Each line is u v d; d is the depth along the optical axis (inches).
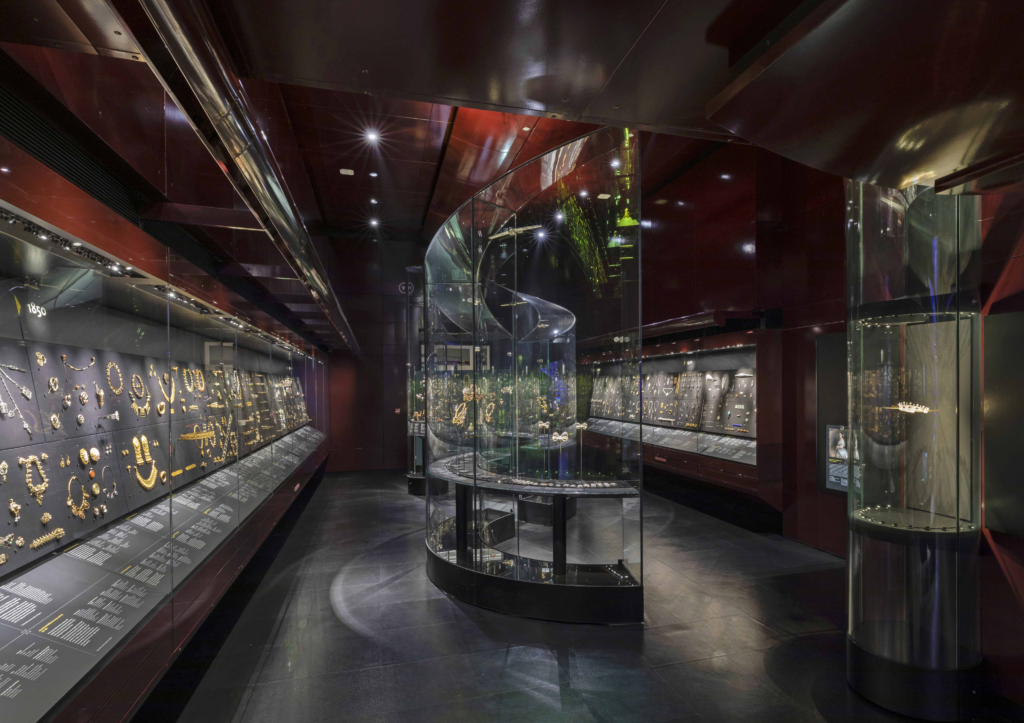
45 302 69.5
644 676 111.9
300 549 205.5
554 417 145.7
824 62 46.3
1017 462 97.1
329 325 263.0
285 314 224.4
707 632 132.0
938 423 101.1
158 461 101.7
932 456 101.0
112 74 72.3
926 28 40.4
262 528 164.4
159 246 91.3
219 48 53.8
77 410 76.4
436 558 165.0
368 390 410.6
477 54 59.0
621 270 135.9
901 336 104.9
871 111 55.6
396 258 414.0
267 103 168.1
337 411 406.0
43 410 69.2
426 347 191.9
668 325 246.4
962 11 38.0
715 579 168.4
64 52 65.8
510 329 149.6
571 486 144.1
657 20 52.1
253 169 80.0
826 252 196.4
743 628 134.3
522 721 96.7
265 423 191.5
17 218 58.3
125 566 81.8
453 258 165.2
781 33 50.4
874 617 103.2
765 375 216.2
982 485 102.9
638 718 97.7
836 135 61.7
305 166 274.5
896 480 103.7
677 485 289.7
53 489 70.3
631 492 138.6
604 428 140.9
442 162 267.4
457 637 129.9
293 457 239.6
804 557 190.4
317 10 50.3
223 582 119.7
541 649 123.5
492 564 152.0
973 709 97.5
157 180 94.9
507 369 150.3
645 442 304.8
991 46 42.6
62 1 44.3
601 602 136.7
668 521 243.1
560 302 143.7
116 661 68.9
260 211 96.0
